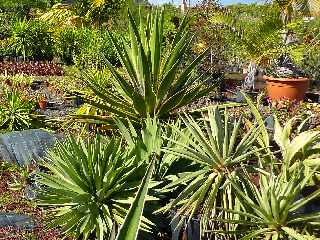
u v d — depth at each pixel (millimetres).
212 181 4867
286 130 5336
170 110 6164
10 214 6090
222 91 14039
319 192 4367
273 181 4617
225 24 13992
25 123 9766
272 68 12695
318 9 13594
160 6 6312
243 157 4805
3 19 29578
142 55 5777
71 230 5191
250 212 4719
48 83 16016
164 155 5508
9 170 7590
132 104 6184
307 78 11961
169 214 5293
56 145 6137
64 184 5301
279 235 4422
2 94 12430
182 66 13039
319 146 5176
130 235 2168
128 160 5336
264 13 14242
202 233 4574
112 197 5230
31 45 22688
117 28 22609
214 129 5066
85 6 26203
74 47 22203
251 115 7867
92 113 7793
